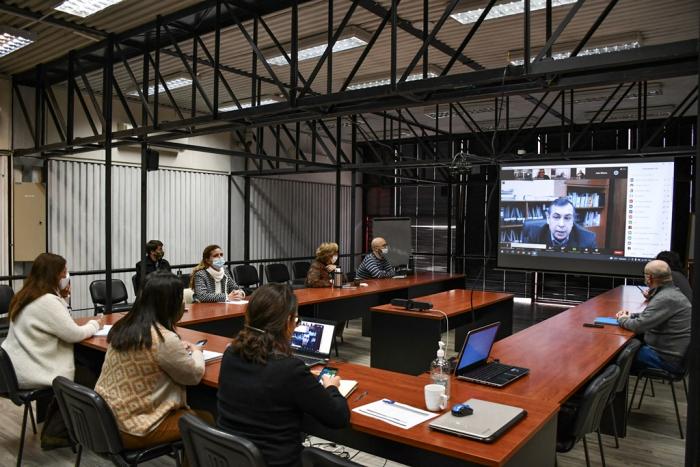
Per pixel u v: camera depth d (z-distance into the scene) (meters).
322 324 2.85
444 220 11.54
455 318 4.81
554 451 2.09
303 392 1.73
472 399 2.10
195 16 4.76
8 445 3.35
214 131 5.02
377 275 7.08
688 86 7.00
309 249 10.81
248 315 1.87
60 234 6.95
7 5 4.36
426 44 3.53
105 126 5.27
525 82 3.34
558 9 4.70
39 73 6.23
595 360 2.99
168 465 3.11
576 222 6.63
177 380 2.32
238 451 1.57
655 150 6.32
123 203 7.62
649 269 3.83
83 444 2.26
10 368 2.82
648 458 3.34
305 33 5.33
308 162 7.64
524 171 7.00
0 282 6.38
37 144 6.41
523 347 3.30
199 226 8.64
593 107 8.35
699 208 2.10
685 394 4.67
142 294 2.33
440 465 1.77
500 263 7.17
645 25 5.09
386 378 2.46
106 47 5.37
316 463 1.52
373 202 12.27
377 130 10.80
